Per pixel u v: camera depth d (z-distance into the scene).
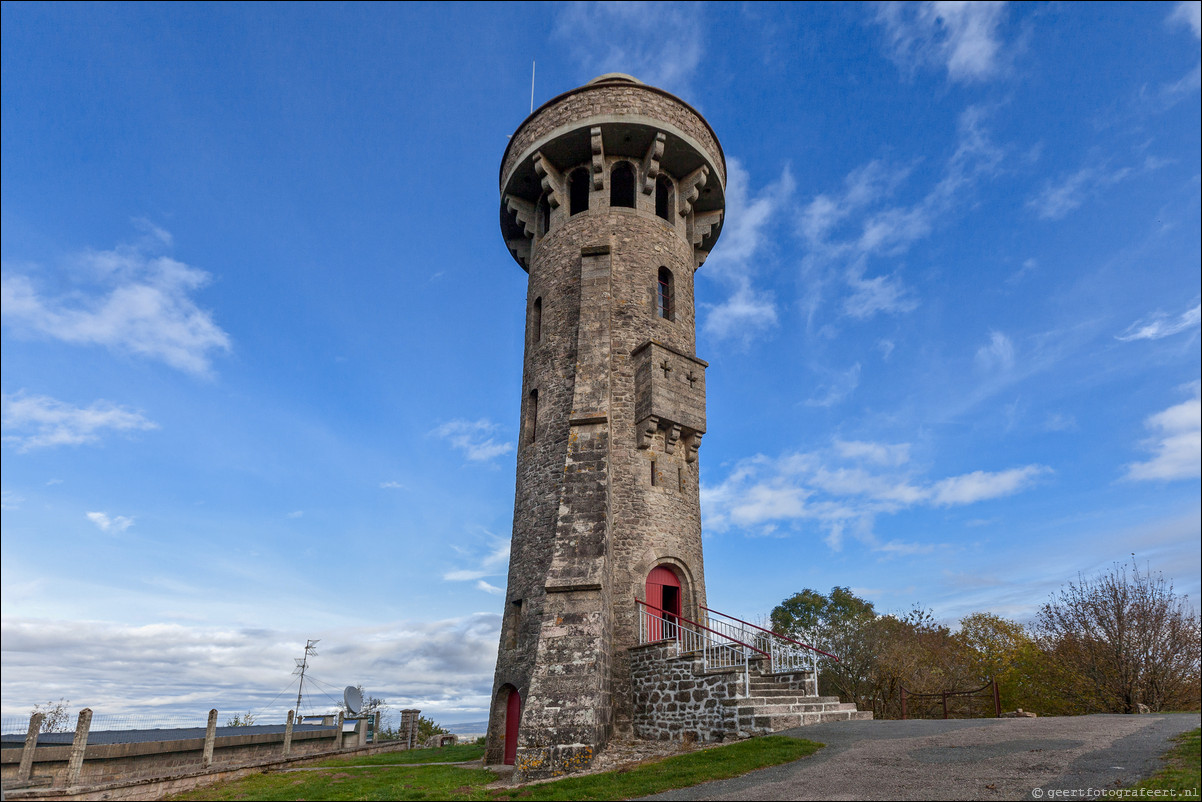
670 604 19.59
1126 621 25.17
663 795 10.49
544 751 14.25
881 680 29.31
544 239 24.20
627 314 21.67
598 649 15.39
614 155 24.20
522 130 25.12
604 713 15.59
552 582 16.41
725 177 26.20
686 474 20.66
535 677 15.23
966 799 8.62
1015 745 11.02
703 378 21.47
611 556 17.78
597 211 23.11
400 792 12.53
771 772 10.94
